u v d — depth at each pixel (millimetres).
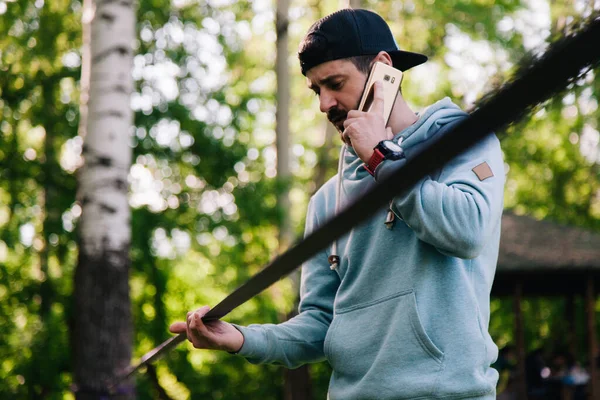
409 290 2041
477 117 713
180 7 14352
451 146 750
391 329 2053
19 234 13203
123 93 9242
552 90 668
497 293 17188
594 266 15562
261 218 12555
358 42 2133
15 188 12789
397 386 2008
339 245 2285
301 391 15250
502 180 2031
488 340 2039
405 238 2090
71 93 13594
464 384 1956
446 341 1993
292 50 19562
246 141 13758
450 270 2025
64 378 12273
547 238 16391
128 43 9352
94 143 9125
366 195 847
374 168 1909
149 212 12484
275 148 15164
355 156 2232
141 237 12328
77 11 13180
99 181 9047
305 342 2428
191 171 12977
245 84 17781
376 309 2105
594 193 23953
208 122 13320
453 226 1891
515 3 18328
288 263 1229
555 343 23391
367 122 1956
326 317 2477
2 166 12562
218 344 2297
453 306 2006
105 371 8750
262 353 2352
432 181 1946
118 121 9180
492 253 2113
